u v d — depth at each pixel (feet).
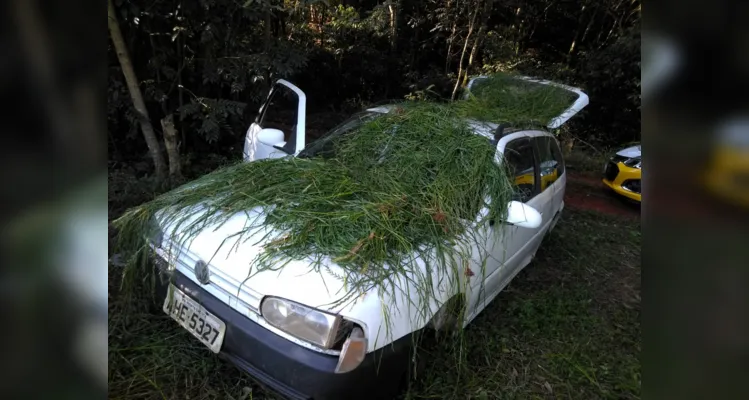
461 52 27.81
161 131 16.61
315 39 27.78
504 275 10.00
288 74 16.76
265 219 7.13
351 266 6.24
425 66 30.40
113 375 7.15
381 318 5.98
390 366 6.23
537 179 11.19
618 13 28.96
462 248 7.34
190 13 14.29
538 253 13.87
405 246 6.65
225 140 17.65
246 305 6.30
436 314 7.07
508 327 9.70
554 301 11.02
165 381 7.23
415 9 28.53
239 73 15.43
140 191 13.56
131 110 14.82
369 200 7.53
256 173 8.54
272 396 7.05
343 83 28.81
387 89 29.55
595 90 26.99
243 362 6.26
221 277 6.57
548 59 31.42
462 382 7.84
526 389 8.05
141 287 8.54
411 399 7.19
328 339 5.79
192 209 7.72
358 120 11.05
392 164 8.68
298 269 6.22
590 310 11.02
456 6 26.21
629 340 9.78
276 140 11.07
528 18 30.89
